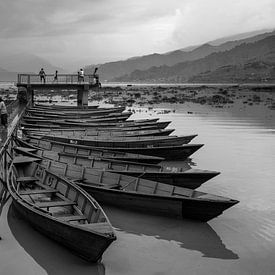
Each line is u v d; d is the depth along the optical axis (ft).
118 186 45.50
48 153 60.59
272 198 47.91
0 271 29.84
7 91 269.44
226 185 53.42
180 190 40.73
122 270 30.40
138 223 39.32
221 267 31.01
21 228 37.22
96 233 28.27
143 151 65.72
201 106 182.91
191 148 66.39
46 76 137.69
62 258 31.81
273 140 89.04
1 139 64.69
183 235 36.81
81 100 144.36
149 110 163.73
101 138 75.92
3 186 48.37
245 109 165.68
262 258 32.53
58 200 42.75
